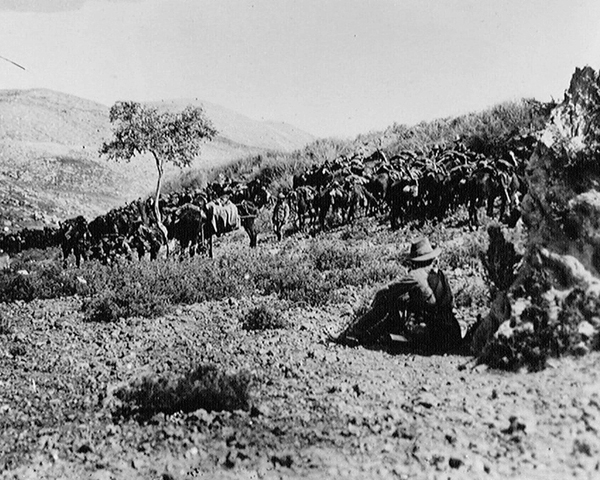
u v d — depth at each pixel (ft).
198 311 32.60
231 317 30.86
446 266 35.06
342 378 21.20
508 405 18.35
